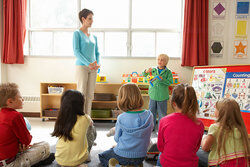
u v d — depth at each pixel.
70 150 1.34
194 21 3.19
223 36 3.30
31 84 3.49
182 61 3.28
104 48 3.55
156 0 3.48
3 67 3.42
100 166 1.62
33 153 1.46
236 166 1.19
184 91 1.25
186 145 1.18
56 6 3.56
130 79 3.13
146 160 1.76
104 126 2.96
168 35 3.52
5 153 1.32
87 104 2.72
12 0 3.27
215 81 2.43
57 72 3.46
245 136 1.20
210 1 3.27
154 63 3.41
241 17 3.24
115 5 3.51
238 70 2.29
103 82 3.16
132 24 3.52
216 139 1.26
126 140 1.34
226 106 1.24
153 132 2.68
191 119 1.21
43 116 3.22
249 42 3.25
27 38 3.59
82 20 2.63
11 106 1.39
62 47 3.60
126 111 1.39
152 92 2.61
